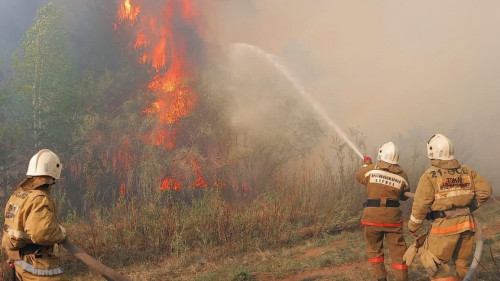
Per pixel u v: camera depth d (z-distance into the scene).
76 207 9.55
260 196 9.95
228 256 6.80
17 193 3.23
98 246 6.70
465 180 4.04
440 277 4.04
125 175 10.37
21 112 10.26
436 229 4.06
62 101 10.34
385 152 4.97
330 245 7.24
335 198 8.98
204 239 7.07
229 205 8.57
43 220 3.05
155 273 6.11
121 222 7.50
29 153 10.14
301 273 5.89
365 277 5.47
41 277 3.14
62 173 10.10
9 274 5.60
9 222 3.16
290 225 7.84
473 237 4.09
